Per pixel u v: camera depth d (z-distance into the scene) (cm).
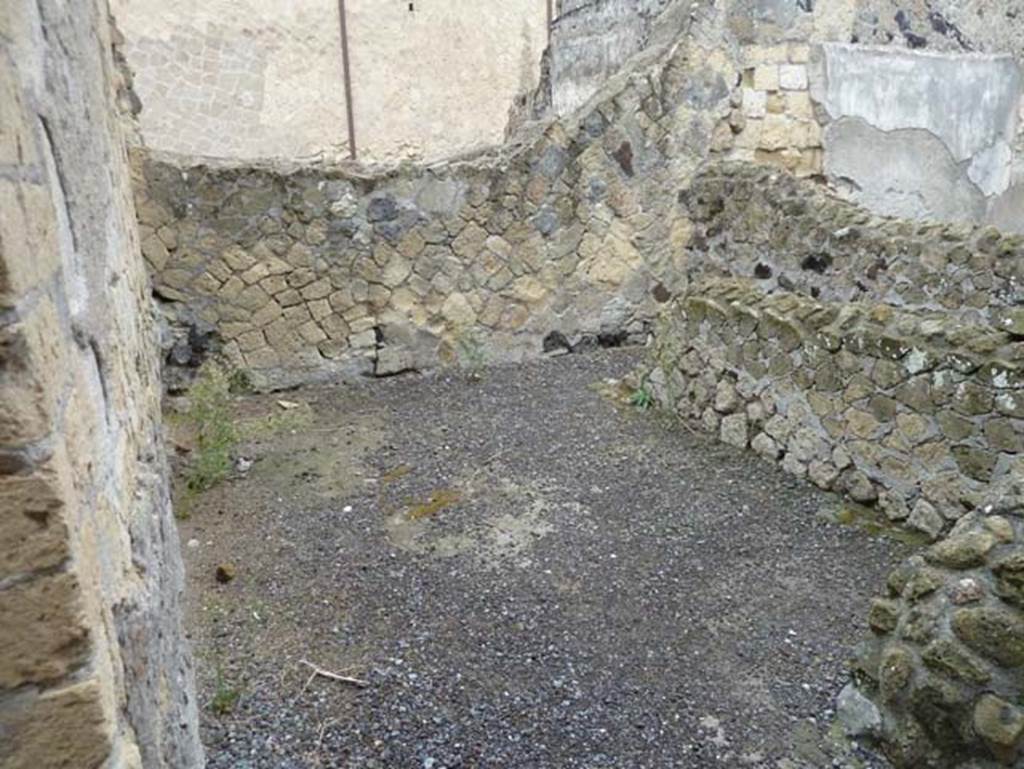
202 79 754
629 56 661
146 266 420
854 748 195
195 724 168
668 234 541
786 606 251
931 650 182
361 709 206
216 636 237
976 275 401
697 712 206
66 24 110
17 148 72
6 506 72
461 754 191
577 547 288
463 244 488
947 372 276
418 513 315
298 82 799
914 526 292
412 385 476
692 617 246
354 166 471
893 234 436
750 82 535
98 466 96
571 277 520
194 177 430
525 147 495
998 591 178
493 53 919
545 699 210
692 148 532
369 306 476
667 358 408
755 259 505
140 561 119
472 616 247
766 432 350
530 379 480
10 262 67
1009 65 596
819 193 491
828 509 312
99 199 135
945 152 590
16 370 69
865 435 307
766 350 345
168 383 443
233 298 449
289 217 450
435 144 895
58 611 76
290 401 450
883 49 554
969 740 175
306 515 314
